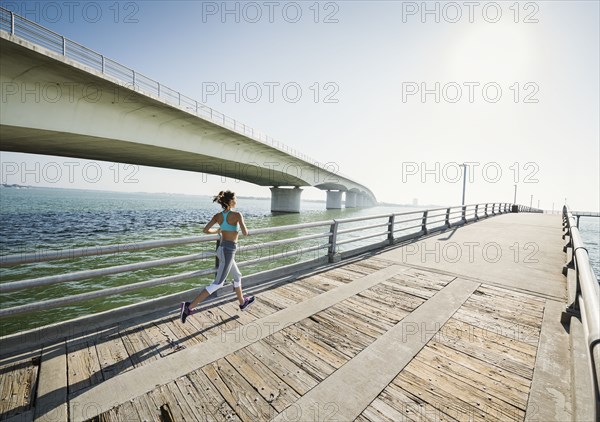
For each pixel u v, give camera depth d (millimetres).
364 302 4602
